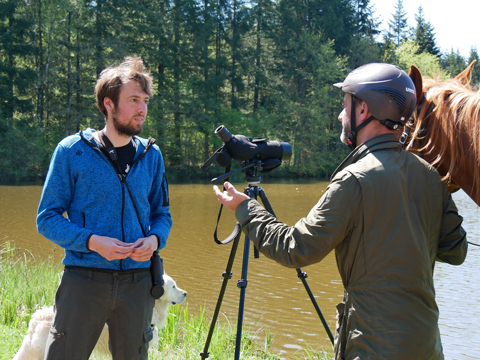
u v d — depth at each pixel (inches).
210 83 1446.9
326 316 243.4
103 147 91.7
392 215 62.3
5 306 178.4
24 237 418.9
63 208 89.9
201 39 1454.2
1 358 131.1
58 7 1224.2
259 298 272.7
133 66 92.0
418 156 73.3
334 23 1770.4
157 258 94.6
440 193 68.2
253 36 1696.6
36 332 106.3
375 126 69.2
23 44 1229.1
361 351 61.4
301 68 1664.6
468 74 78.2
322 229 63.2
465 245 72.2
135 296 90.9
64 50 1263.5
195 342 161.5
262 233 69.5
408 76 69.6
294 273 331.9
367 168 64.0
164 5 1476.4
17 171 1098.7
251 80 1683.1
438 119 73.4
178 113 1378.0
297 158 1535.4
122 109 89.8
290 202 761.0
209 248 409.7
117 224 90.8
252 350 174.1
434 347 61.7
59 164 89.1
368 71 69.6
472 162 70.2
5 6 1167.6
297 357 181.6
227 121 1435.8
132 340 90.2
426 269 62.9
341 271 66.9
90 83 1289.4
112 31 1360.7
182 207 682.8
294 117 1555.1
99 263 87.7
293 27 1658.5
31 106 1206.3
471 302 265.4
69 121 1242.0
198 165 1386.6
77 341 86.3
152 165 98.9
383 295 60.9
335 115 1606.8
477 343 207.0
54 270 245.6
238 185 1072.2
